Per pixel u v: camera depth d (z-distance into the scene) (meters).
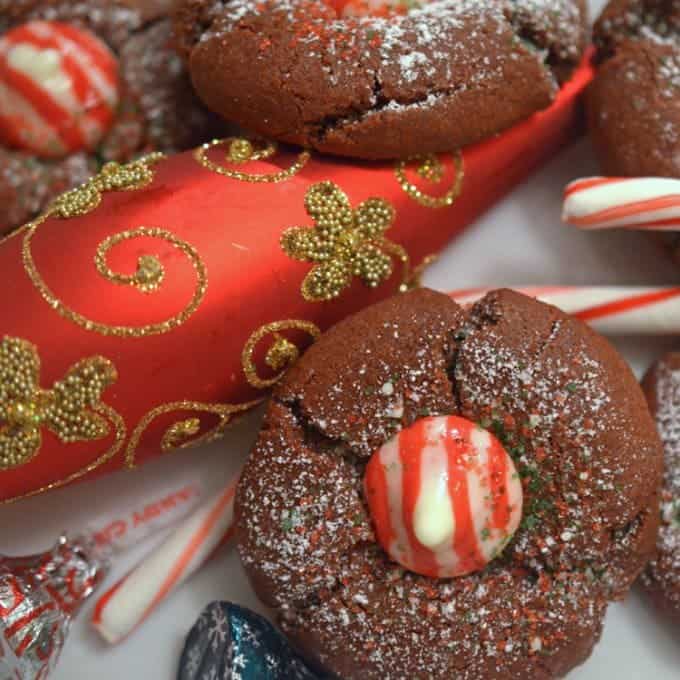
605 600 0.17
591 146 0.20
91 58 0.19
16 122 0.19
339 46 0.17
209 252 0.16
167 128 0.20
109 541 0.19
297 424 0.17
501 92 0.17
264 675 0.17
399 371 0.17
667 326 0.19
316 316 0.17
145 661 0.19
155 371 0.16
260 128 0.17
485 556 0.17
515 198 0.20
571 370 0.17
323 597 0.17
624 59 0.19
